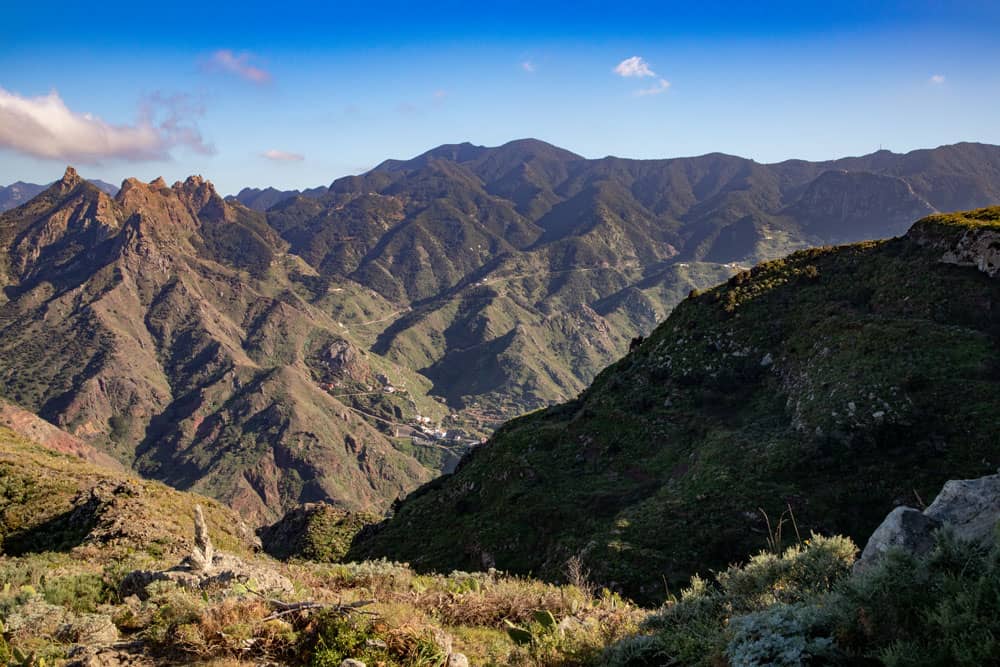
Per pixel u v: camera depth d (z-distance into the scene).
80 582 13.65
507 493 50.66
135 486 40.72
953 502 9.73
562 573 34.28
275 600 10.24
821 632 6.68
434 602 13.15
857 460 36.62
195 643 9.25
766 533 32.94
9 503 40.19
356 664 8.59
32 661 8.86
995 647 5.32
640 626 10.59
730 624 7.66
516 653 10.05
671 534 34.09
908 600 6.34
